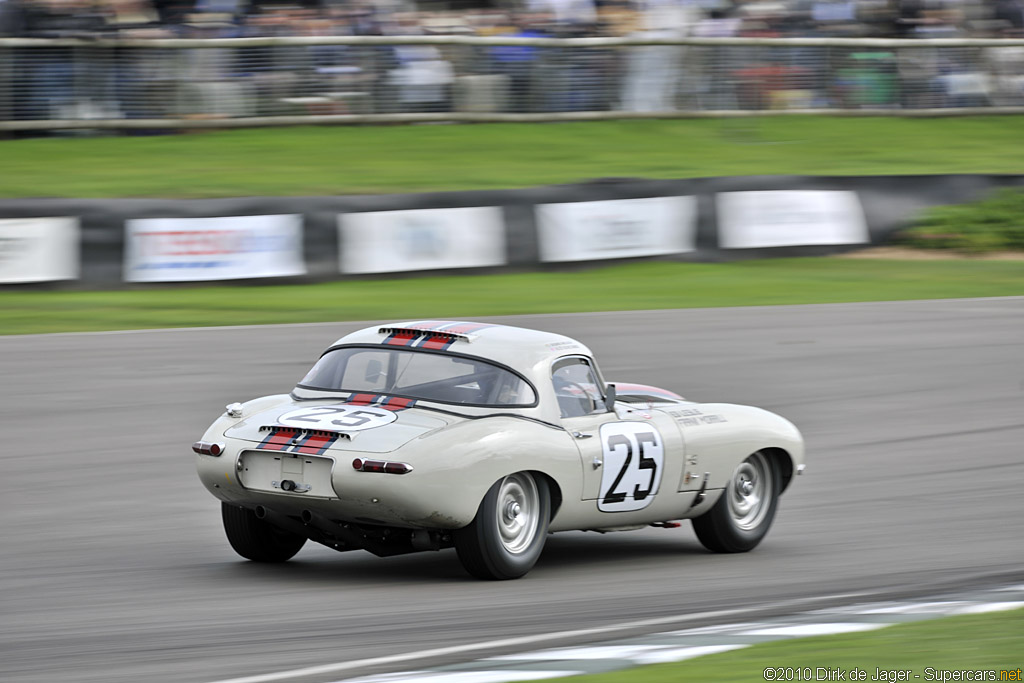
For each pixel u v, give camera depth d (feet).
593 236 223.10
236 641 59.57
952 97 331.36
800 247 238.68
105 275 195.52
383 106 283.59
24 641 59.57
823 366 163.63
